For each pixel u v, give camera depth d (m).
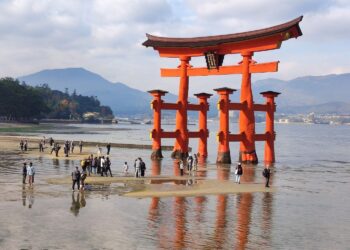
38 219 26.95
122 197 35.16
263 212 30.73
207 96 78.25
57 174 48.62
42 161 63.66
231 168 60.22
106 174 48.16
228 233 24.86
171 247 21.95
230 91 66.94
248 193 38.62
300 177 53.25
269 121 70.31
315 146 140.62
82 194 36.12
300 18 58.75
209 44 67.69
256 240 23.62
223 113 66.81
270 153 71.00
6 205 30.98
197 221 27.53
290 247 22.55
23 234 23.56
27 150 84.38
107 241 22.72
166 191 38.41
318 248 22.52
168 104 73.94
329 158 90.31
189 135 76.19
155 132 73.06
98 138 146.62
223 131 66.81
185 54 72.69
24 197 34.22
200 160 73.12
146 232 24.66
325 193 40.47
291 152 108.50
